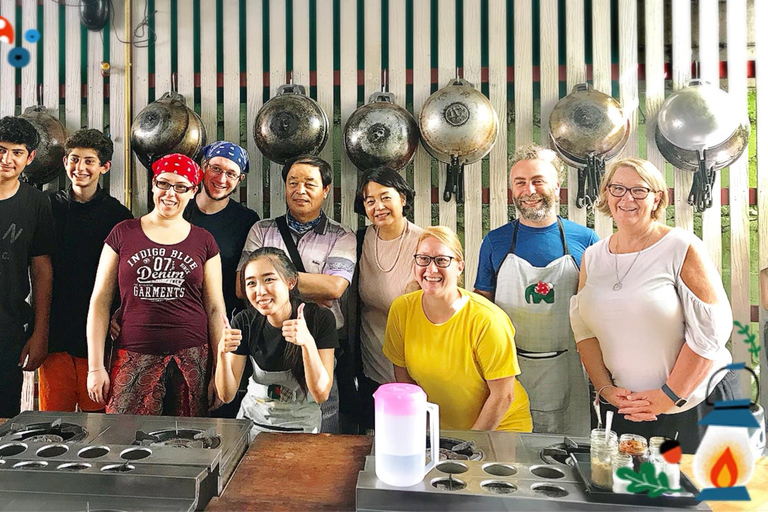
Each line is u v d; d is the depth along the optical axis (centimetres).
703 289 204
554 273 246
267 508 140
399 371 226
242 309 272
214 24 305
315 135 278
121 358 246
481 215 294
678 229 213
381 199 254
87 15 299
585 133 265
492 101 293
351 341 284
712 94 262
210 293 254
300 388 232
